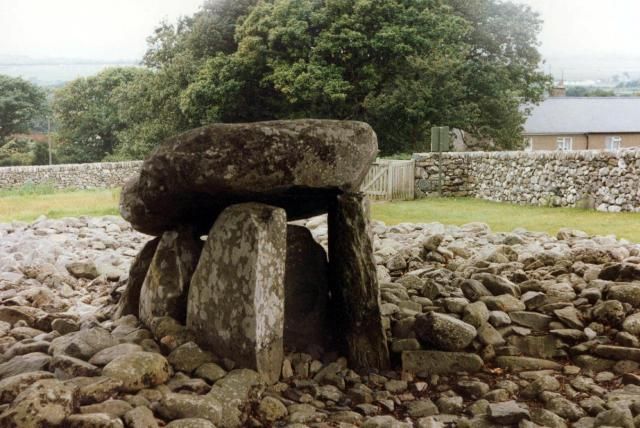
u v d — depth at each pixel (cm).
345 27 2234
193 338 382
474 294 464
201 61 2611
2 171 2467
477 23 2652
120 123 4975
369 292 401
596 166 1277
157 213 415
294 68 2222
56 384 288
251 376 345
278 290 371
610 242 711
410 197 1777
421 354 400
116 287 576
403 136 2427
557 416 327
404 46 2162
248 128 362
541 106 4606
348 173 384
